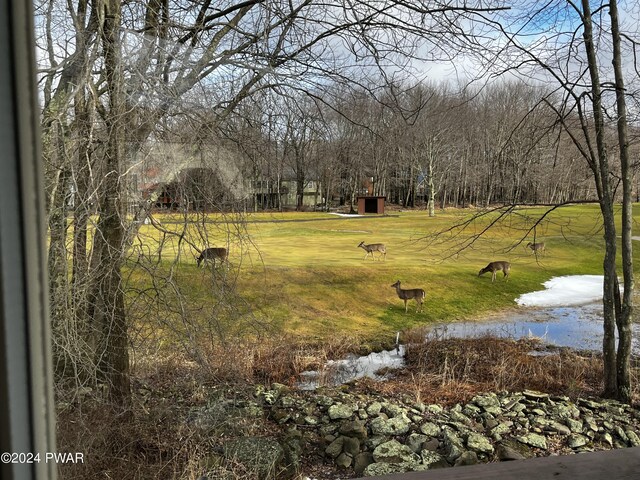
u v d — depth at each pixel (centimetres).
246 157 451
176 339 435
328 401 657
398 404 673
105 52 383
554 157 779
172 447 418
